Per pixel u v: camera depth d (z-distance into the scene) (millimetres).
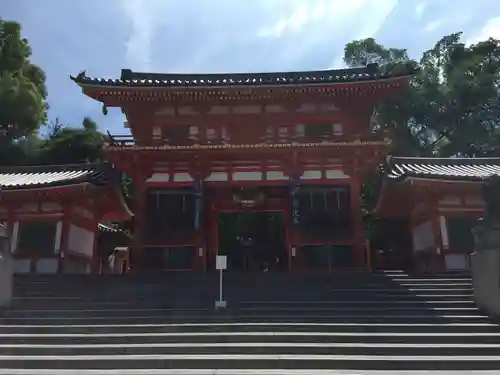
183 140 23812
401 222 33031
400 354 11211
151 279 18797
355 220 23734
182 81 25422
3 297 15047
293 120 26156
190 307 15305
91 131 51312
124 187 38781
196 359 10641
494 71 47969
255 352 11352
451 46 51188
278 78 26828
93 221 28922
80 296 16625
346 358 10633
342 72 26625
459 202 23562
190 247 23812
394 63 47938
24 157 46781
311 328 13008
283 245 34969
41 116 50531
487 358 10703
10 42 47625
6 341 12273
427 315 14234
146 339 12195
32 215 25141
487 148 48781
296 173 24453
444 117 49375
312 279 18375
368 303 15281
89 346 11617
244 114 26281
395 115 49500
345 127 25953
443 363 10477
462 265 22641
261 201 25094
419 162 27125
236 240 36906
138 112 26250
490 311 14133
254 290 16922
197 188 24375
